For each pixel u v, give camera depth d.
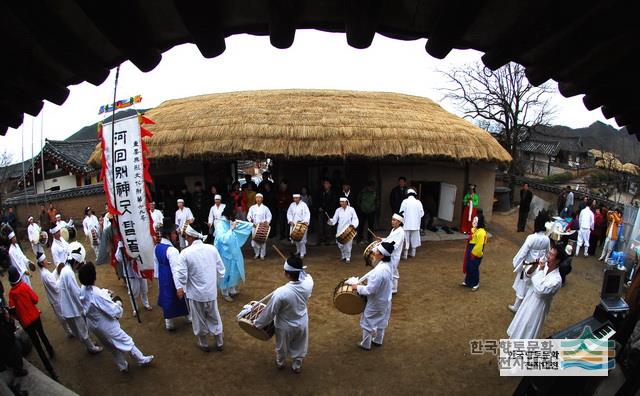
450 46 2.46
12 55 2.46
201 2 2.10
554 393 4.19
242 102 12.41
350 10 2.19
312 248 10.71
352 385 4.91
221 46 2.51
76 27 2.37
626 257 9.11
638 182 22.81
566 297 7.70
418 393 4.77
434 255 10.20
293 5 2.20
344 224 9.43
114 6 2.09
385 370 5.21
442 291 7.80
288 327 4.75
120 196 6.42
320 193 11.08
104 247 8.80
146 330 6.29
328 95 13.02
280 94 12.98
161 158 10.67
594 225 10.75
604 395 3.98
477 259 7.72
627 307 4.77
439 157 10.93
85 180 19.86
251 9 2.32
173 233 5.95
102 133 6.47
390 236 7.43
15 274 4.88
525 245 6.50
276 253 10.32
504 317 6.68
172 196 11.69
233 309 7.00
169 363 5.38
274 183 11.80
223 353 5.62
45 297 8.02
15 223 13.80
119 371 5.21
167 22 2.41
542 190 17.95
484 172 12.75
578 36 2.32
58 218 10.64
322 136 10.54
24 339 5.66
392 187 12.19
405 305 7.16
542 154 31.89
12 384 4.39
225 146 10.41
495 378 5.05
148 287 8.20
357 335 6.09
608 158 24.58
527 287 6.55
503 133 20.75
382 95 13.88
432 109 13.81
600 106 3.15
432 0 2.19
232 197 10.88
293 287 4.61
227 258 7.09
